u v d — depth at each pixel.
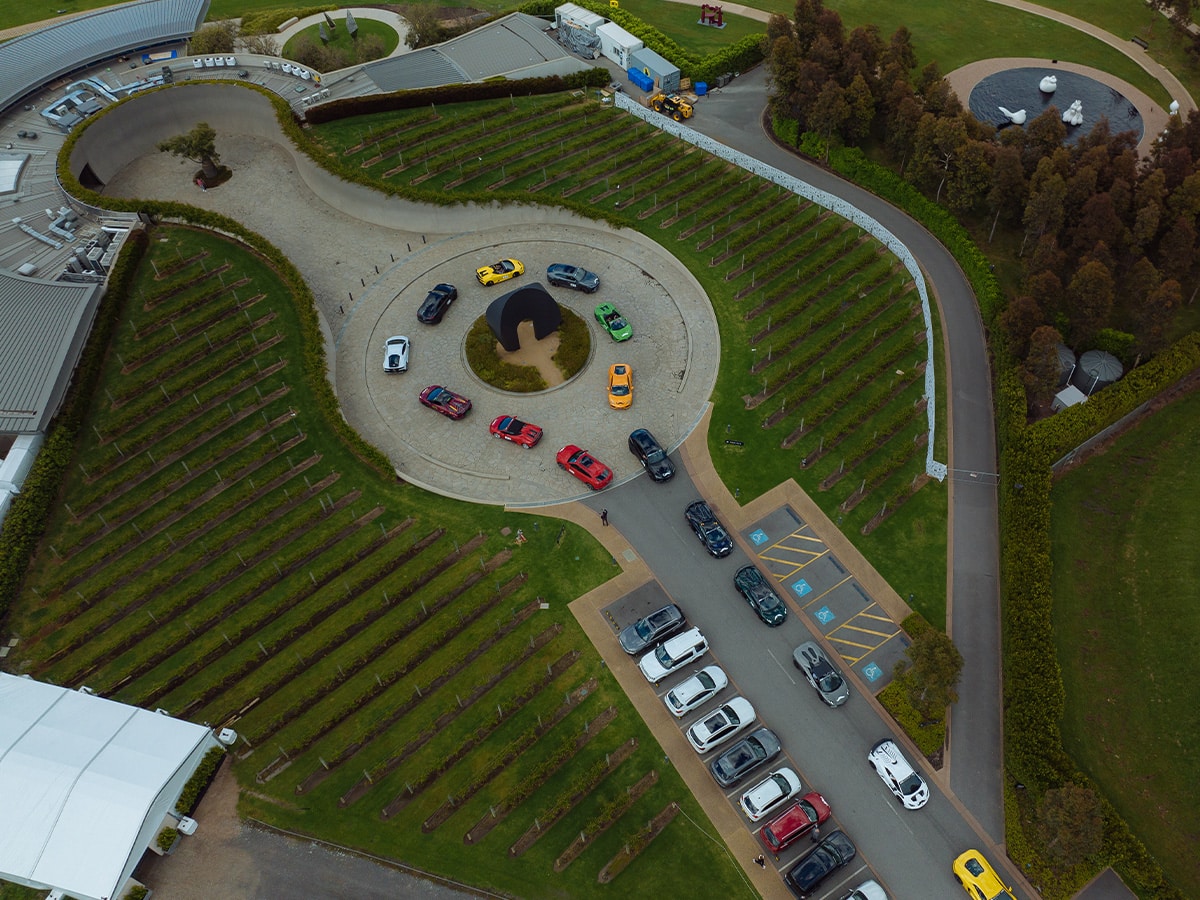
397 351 69.19
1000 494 59.62
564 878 43.69
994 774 47.50
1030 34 110.94
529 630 53.25
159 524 57.75
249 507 59.19
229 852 44.25
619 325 71.12
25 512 55.97
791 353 69.69
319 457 62.50
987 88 101.25
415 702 49.78
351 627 52.59
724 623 54.03
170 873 43.50
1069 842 40.91
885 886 43.81
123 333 68.69
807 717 49.94
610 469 62.22
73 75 95.06
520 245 80.62
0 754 43.62
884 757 47.16
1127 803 46.69
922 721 48.81
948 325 72.00
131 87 91.69
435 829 45.16
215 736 47.50
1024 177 76.25
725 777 46.50
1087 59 105.94
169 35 99.19
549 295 68.75
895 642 53.09
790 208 81.81
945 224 78.88
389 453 63.84
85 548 56.31
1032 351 61.88
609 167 87.06
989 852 44.84
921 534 58.38
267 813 45.47
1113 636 53.53
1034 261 69.31
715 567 56.81
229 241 77.56
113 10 101.81
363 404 67.44
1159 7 107.31
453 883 43.47
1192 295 73.19
